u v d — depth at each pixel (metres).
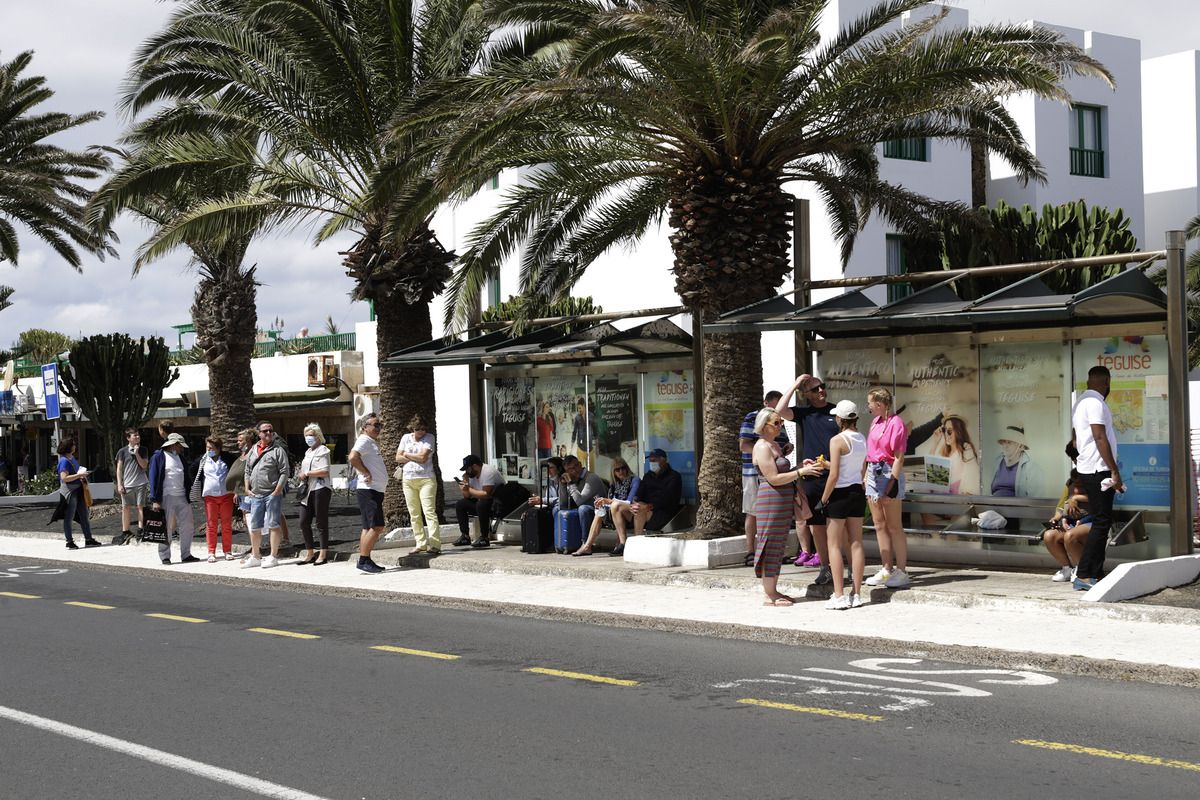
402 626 11.84
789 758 6.39
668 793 5.80
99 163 32.62
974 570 13.20
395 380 18.94
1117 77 29.20
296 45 17.55
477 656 9.94
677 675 8.90
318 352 41.62
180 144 18.05
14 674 9.52
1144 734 6.82
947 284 13.24
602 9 14.35
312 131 18.42
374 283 18.70
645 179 17.22
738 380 15.05
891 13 14.53
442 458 37.19
